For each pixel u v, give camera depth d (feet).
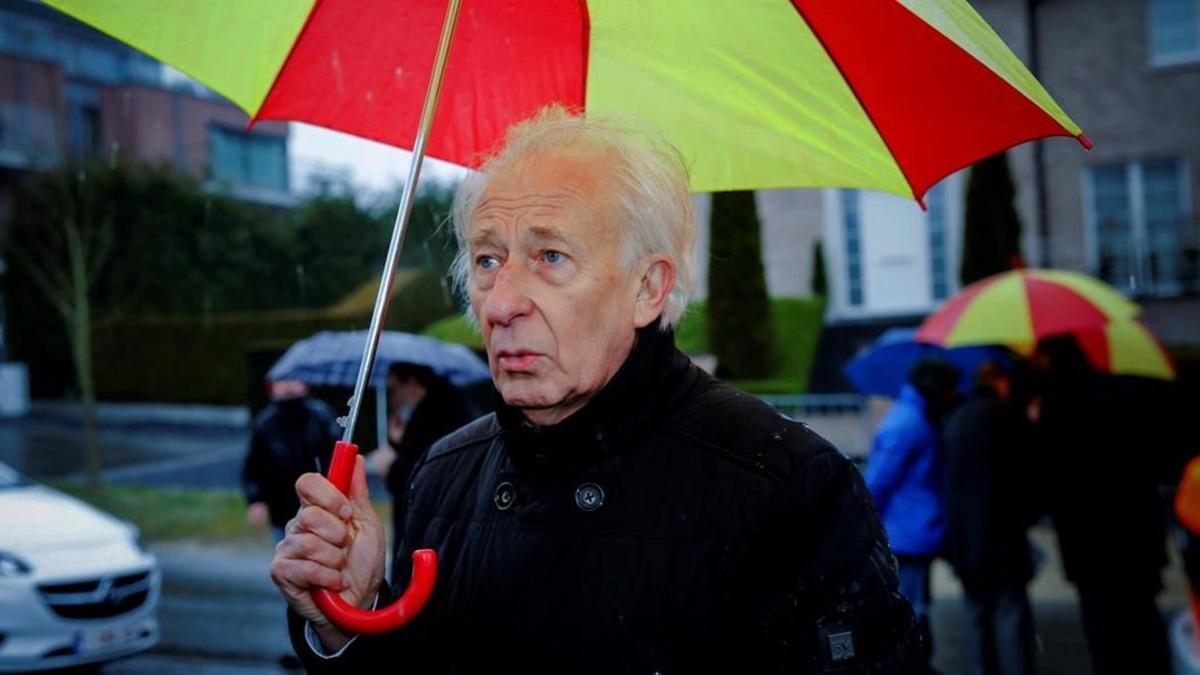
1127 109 54.60
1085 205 55.31
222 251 68.74
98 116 82.28
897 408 19.08
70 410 70.74
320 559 4.58
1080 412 16.65
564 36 5.98
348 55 6.21
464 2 5.97
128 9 5.74
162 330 69.15
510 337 4.65
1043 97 5.02
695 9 5.47
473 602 4.84
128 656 19.90
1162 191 54.34
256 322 66.85
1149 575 16.47
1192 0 53.57
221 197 69.77
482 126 6.31
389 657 5.01
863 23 5.00
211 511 41.06
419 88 6.28
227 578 31.01
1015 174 55.36
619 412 4.71
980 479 17.30
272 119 6.38
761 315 46.52
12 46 76.64
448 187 67.00
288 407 21.77
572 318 4.63
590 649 4.50
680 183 4.97
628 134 4.97
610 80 6.18
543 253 4.69
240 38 6.04
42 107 74.23
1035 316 17.70
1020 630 17.33
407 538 5.49
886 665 4.38
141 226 66.08
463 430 5.69
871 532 4.57
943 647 23.11
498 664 4.72
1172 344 51.52
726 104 5.95
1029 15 55.57
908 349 24.66
